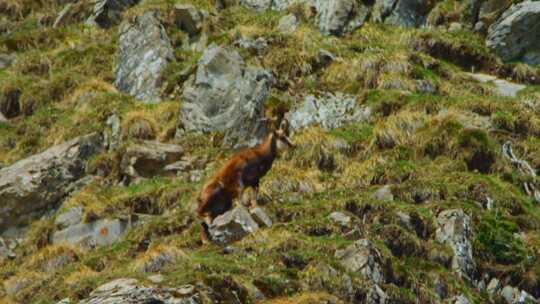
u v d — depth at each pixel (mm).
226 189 59781
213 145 74625
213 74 77688
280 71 79812
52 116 82062
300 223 60156
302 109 75750
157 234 63812
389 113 74438
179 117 76812
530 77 80812
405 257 59219
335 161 70375
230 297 50656
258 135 74062
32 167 73125
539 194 67750
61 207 70875
